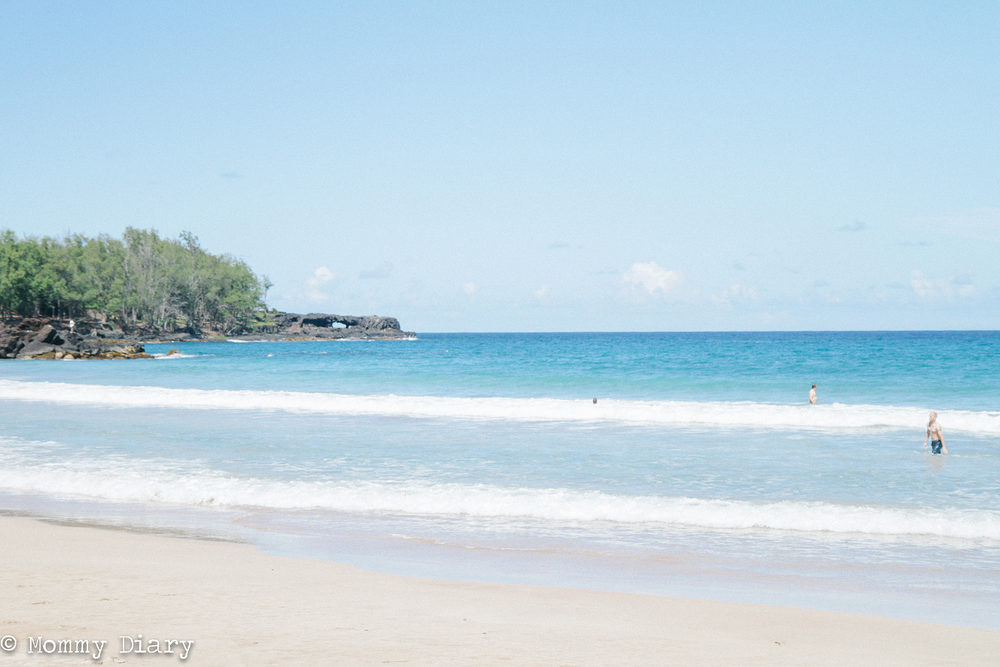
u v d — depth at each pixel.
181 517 13.09
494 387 42.19
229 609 7.80
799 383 41.75
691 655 6.71
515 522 12.72
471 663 6.24
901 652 6.93
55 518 12.98
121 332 148.12
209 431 23.80
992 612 8.34
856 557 10.60
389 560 10.41
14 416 28.25
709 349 105.94
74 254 148.62
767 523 12.40
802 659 6.69
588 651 6.71
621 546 11.23
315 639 6.82
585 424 25.56
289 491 14.72
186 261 164.88
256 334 188.88
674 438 22.11
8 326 91.25
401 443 21.17
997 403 31.64
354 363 72.50
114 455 19.08
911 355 75.38
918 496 14.20
